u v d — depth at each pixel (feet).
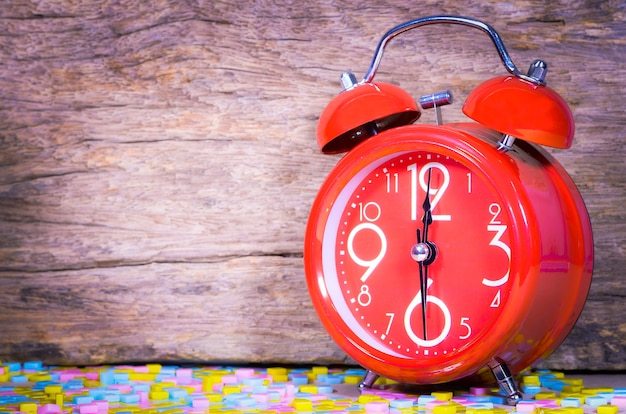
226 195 2.30
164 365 2.35
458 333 1.91
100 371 2.26
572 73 2.22
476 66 2.24
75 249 2.34
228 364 2.34
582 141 2.21
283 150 2.29
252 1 2.30
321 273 2.00
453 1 2.25
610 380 2.17
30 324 2.35
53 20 2.35
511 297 1.83
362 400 1.94
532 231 1.84
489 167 1.87
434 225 1.94
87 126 2.34
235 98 2.30
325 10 2.29
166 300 2.31
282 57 2.29
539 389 2.02
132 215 2.32
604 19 2.21
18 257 2.35
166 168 2.32
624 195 2.20
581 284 1.94
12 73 2.36
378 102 1.95
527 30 2.23
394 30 2.03
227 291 2.30
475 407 1.86
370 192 2.00
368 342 1.97
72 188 2.34
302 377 2.15
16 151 2.36
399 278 1.97
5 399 1.96
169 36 2.32
